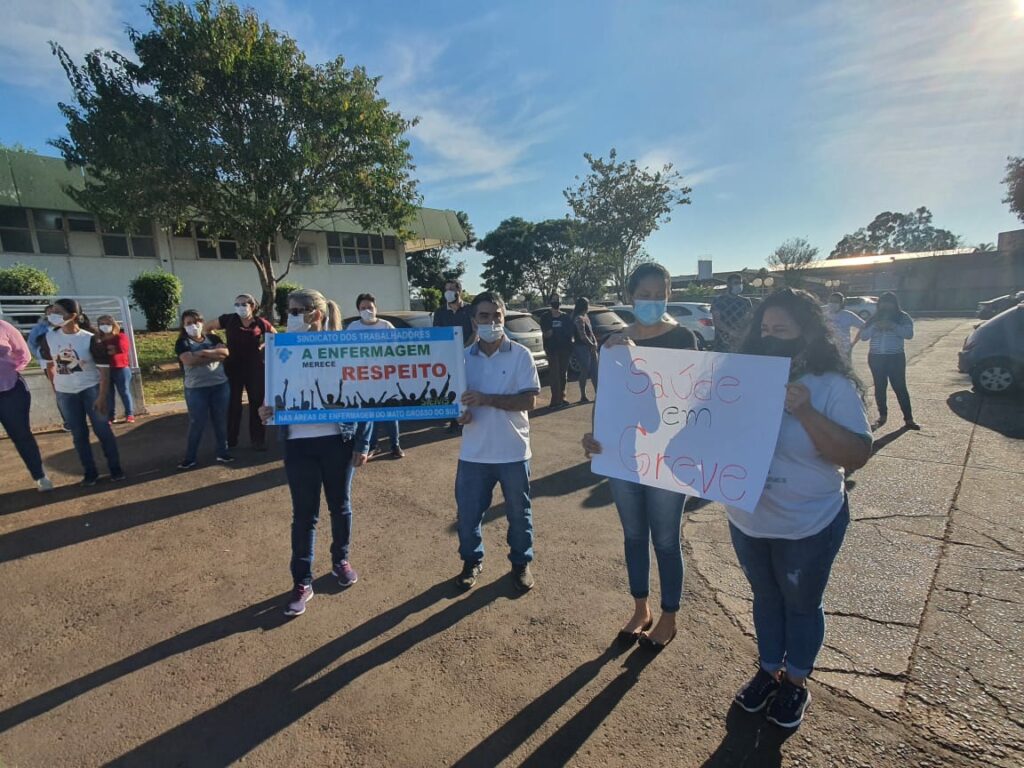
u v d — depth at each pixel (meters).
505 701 2.26
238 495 4.70
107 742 2.08
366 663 2.51
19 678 2.44
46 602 3.06
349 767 1.95
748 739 2.03
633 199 26.23
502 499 4.50
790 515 1.94
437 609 2.94
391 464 5.58
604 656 2.53
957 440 5.66
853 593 2.94
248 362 5.95
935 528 3.65
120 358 7.36
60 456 5.92
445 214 23.52
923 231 69.62
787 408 1.84
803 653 2.00
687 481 2.18
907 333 6.14
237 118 11.96
